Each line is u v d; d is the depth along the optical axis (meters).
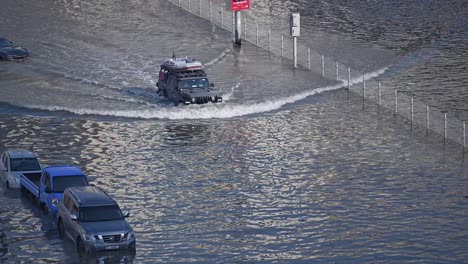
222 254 71.50
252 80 143.88
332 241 74.44
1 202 84.06
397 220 79.44
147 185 89.81
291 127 115.44
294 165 97.56
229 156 101.12
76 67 150.00
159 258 70.25
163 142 107.25
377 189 88.69
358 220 79.62
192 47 169.75
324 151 103.56
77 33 177.75
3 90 133.12
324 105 128.62
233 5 171.75
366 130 113.62
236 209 82.69
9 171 89.19
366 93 136.62
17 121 116.00
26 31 178.00
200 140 108.50
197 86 125.88
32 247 71.88
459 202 84.31
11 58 153.62
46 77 142.38
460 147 104.81
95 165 96.62
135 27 185.75
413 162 98.44
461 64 158.88
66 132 110.88
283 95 133.38
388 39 183.00
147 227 77.56
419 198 85.75
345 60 162.00
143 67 151.75
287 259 70.56
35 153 100.88
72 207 72.62
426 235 75.69
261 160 99.62
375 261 70.00
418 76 149.12
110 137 109.06
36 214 80.44
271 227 77.88
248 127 115.50
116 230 70.06
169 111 121.38
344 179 92.19
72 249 71.44
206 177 92.81
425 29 194.38
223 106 124.06
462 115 121.81
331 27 194.25
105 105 125.25
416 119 119.44
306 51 169.38
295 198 86.00
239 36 173.62
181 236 75.50
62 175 80.62
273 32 187.00
